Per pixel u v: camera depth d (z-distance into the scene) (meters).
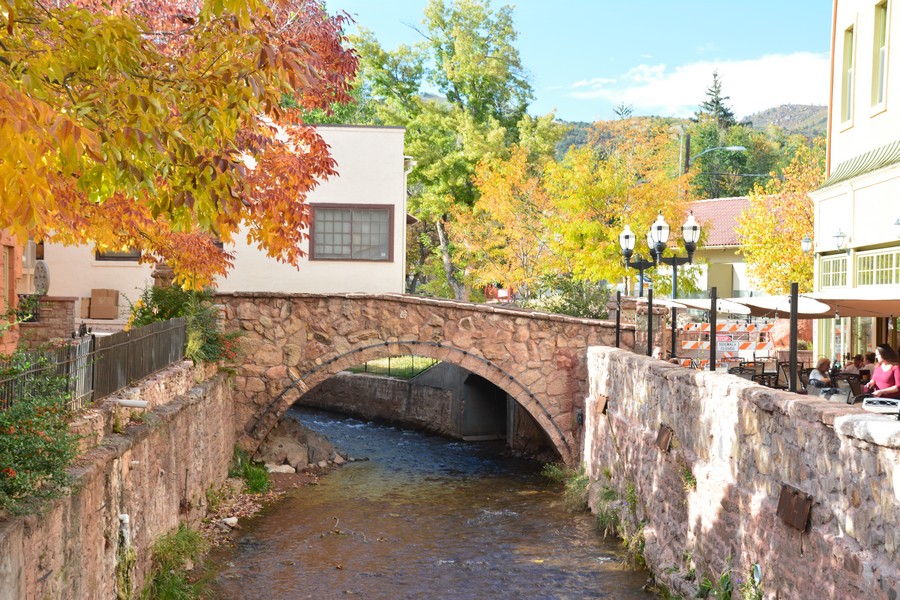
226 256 14.37
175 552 11.84
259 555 14.92
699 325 25.70
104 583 8.55
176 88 7.50
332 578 13.73
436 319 21.23
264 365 21.14
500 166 36.34
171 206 7.30
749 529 9.34
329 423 31.33
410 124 43.47
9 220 5.74
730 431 10.20
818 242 19.58
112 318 22.69
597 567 14.16
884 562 6.57
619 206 29.69
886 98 16.58
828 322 20.52
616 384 17.20
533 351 21.34
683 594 11.19
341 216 24.12
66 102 7.47
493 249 36.00
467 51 43.03
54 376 8.24
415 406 30.31
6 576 5.53
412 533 16.62
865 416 7.18
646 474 14.21
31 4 6.41
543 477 22.16
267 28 9.30
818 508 7.76
